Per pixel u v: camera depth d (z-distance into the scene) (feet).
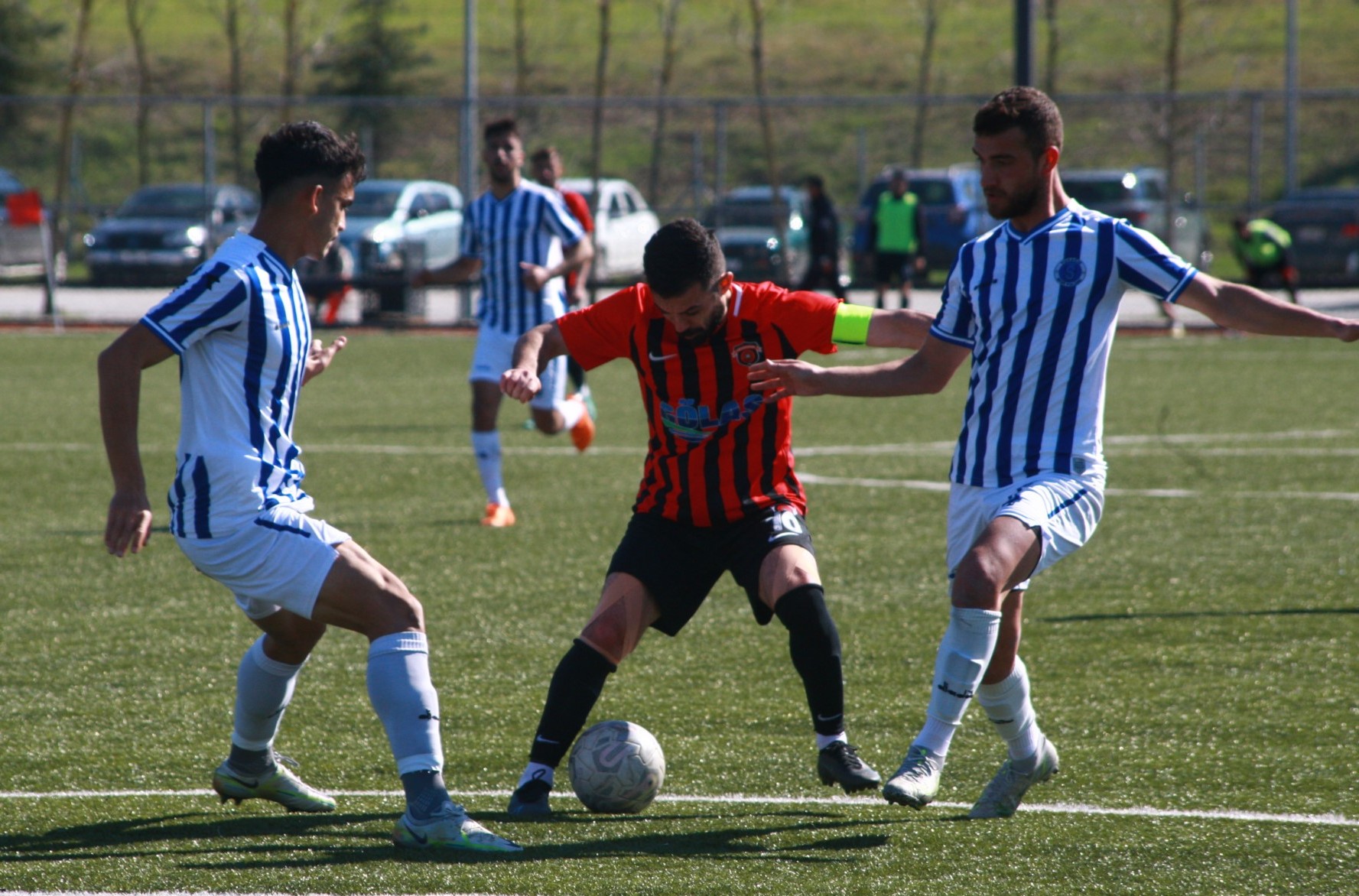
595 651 44.73
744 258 285.02
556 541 89.40
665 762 50.03
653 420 46.78
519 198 98.37
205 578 79.82
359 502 103.30
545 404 101.04
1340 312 248.11
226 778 44.75
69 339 226.38
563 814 44.57
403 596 41.04
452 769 49.83
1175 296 42.22
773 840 41.70
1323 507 97.66
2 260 296.51
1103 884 38.01
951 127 455.22
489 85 488.85
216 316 39.47
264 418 40.73
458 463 120.26
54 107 460.14
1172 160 313.32
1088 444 43.75
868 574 79.66
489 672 61.98
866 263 292.81
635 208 312.50
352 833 42.65
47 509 99.45
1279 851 40.50
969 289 43.96
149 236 290.56
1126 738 52.16
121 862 39.93
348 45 444.14
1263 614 70.03
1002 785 44.16
